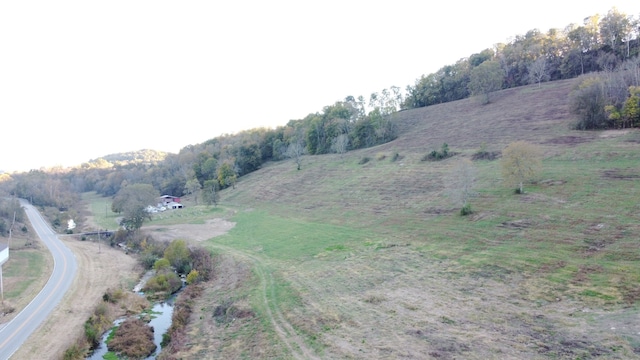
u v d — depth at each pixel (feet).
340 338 85.81
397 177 248.52
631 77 222.48
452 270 113.60
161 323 125.80
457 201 165.48
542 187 161.79
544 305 83.56
